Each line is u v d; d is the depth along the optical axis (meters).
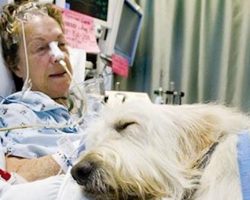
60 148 1.17
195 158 0.83
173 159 0.83
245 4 2.64
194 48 2.68
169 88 2.63
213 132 0.84
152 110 0.88
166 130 0.86
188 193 0.80
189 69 2.67
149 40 2.65
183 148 0.85
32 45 1.42
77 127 1.37
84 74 1.77
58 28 1.49
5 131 1.22
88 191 0.80
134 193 0.79
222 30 2.64
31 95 1.36
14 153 1.19
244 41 2.65
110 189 0.78
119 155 0.81
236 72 2.67
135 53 2.70
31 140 1.24
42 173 1.10
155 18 2.63
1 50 1.46
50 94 1.48
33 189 0.86
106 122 0.92
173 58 2.69
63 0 1.86
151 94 2.62
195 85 2.68
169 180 0.81
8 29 1.44
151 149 0.84
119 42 2.41
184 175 0.81
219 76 2.66
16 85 1.52
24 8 1.48
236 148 0.79
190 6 2.64
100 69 2.16
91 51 2.00
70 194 0.83
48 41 1.44
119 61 2.38
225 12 2.63
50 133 1.29
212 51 2.66
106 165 0.79
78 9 2.01
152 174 0.80
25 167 1.11
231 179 0.75
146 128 0.86
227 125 0.86
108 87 2.26
